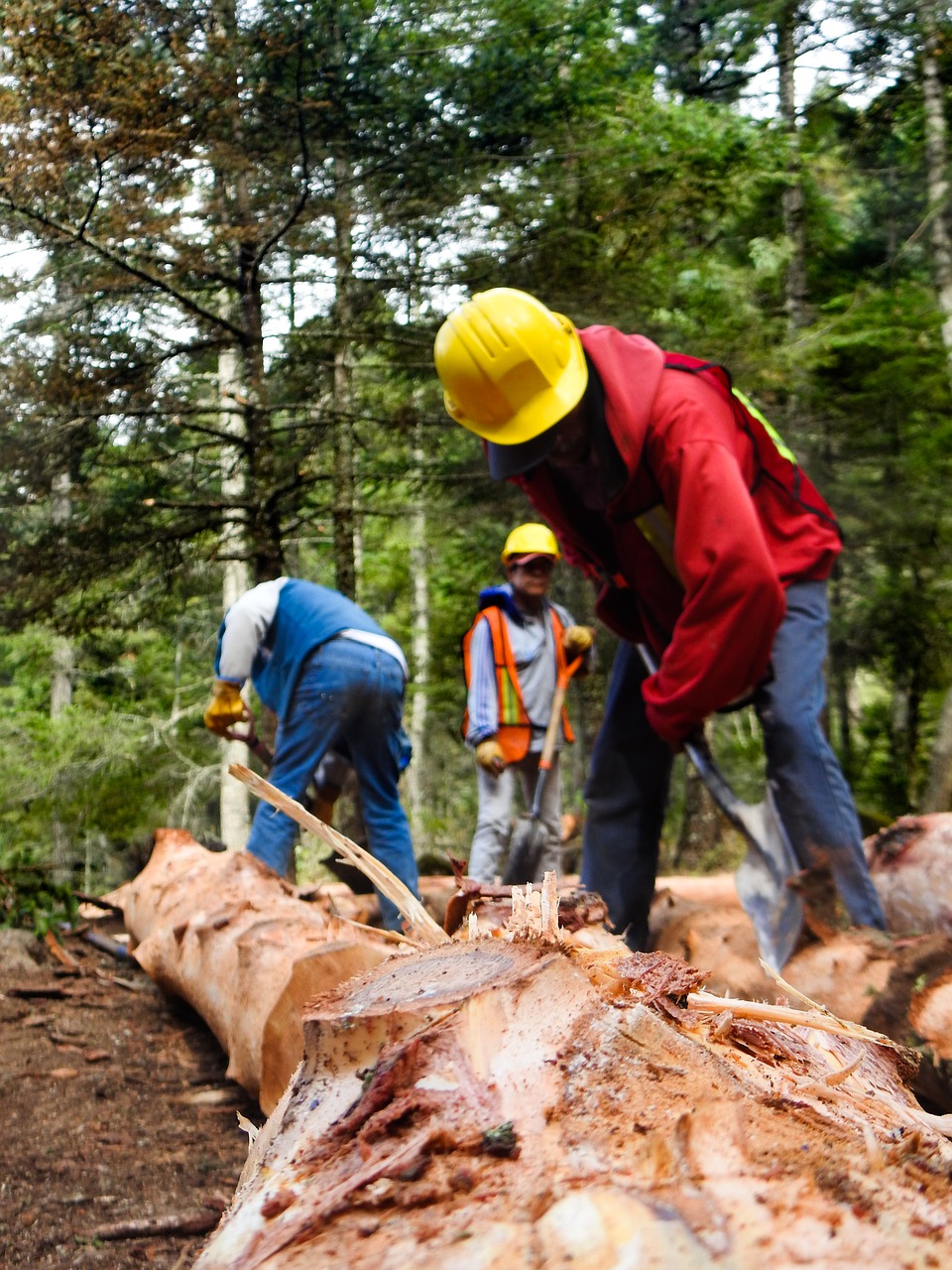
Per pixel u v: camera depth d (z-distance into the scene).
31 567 7.76
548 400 3.72
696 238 13.55
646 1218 0.80
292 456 8.79
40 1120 2.93
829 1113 1.13
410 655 19.00
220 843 6.36
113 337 7.82
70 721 14.13
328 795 5.62
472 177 8.46
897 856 3.45
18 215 7.07
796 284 13.97
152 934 4.13
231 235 7.46
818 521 3.74
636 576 3.85
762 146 10.83
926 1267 0.78
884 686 13.42
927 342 11.46
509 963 1.24
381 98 7.97
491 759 5.79
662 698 3.52
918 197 15.65
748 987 3.12
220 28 7.53
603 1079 1.03
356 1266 0.82
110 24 6.85
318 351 8.67
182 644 18.31
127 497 8.20
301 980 2.62
